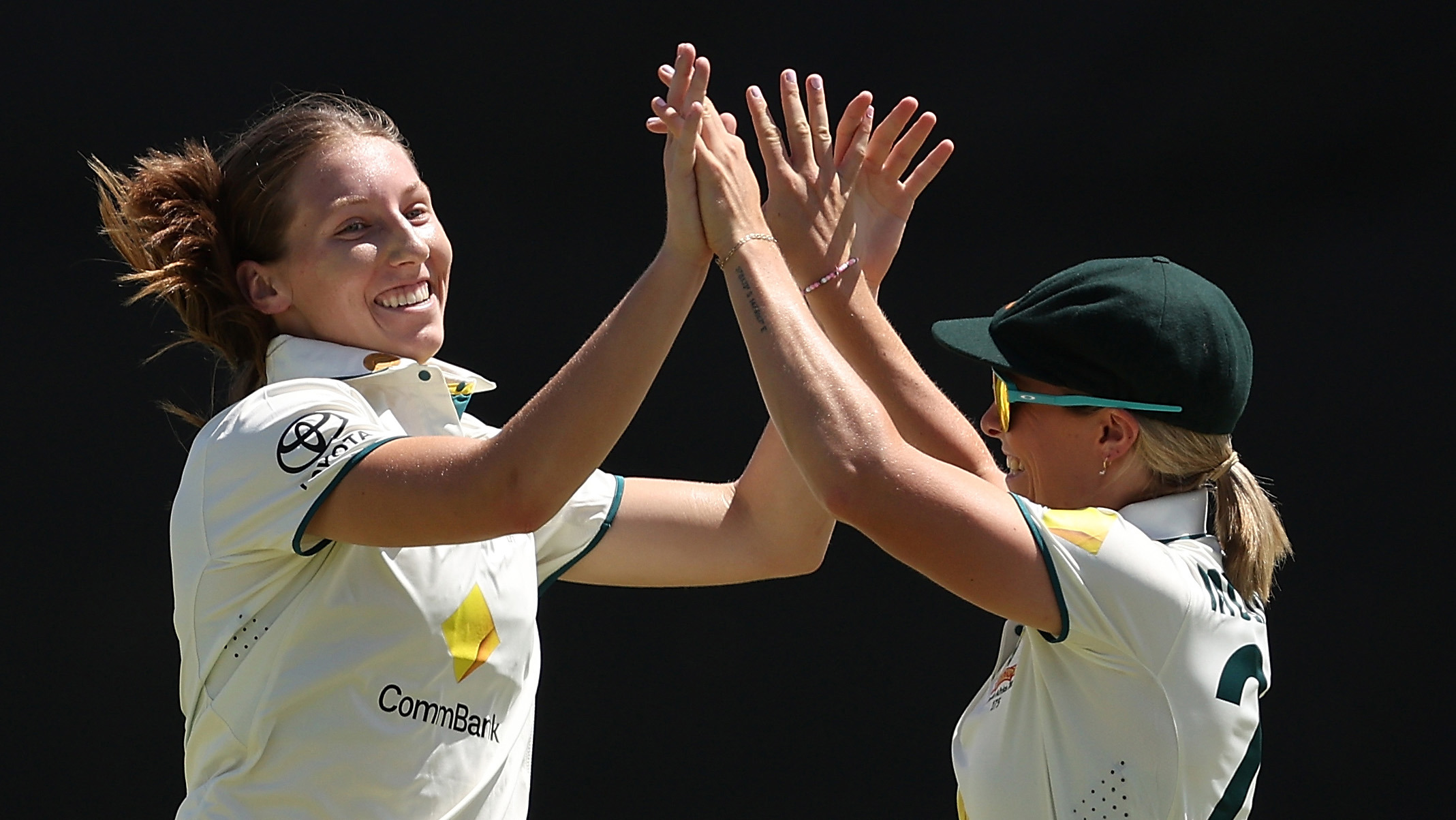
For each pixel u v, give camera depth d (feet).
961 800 23.25
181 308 25.34
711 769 44.14
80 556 42.80
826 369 20.86
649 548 27.71
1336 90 44.98
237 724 22.82
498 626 24.04
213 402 26.48
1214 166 45.34
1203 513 22.35
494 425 45.03
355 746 22.47
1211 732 20.66
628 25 45.96
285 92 44.55
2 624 42.11
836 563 45.09
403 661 22.86
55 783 41.81
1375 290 44.42
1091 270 22.57
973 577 20.24
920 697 44.34
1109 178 45.70
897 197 26.58
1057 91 45.80
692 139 21.76
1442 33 44.60
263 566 22.56
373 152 24.80
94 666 42.34
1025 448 23.17
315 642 22.58
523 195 45.88
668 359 46.19
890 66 46.09
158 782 42.19
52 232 43.96
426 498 21.04
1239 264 45.11
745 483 28.30
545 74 45.88
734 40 45.93
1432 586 42.73
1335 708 42.42
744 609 44.91
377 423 22.91
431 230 25.30
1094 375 21.94
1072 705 21.01
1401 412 43.78
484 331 45.27
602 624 44.78
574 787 43.88
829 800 43.98
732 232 21.93
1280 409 44.21
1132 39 45.65
